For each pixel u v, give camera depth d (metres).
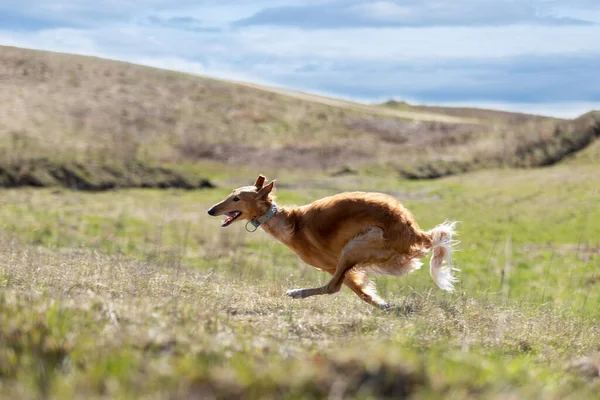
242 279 13.14
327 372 4.95
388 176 46.16
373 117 66.38
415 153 53.03
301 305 10.16
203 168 45.88
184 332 6.39
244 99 64.81
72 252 15.46
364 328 8.12
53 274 10.50
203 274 13.50
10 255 12.92
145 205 30.86
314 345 6.63
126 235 23.12
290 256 21.12
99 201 30.92
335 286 10.52
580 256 23.34
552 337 9.02
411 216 10.62
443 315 9.49
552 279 19.61
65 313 6.57
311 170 48.03
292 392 4.69
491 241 26.06
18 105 49.44
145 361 5.17
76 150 40.78
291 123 60.94
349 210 10.55
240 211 11.10
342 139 57.97
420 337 7.40
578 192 37.12
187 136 51.94
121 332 6.18
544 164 51.19
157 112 55.88
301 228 10.91
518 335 8.80
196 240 23.20
